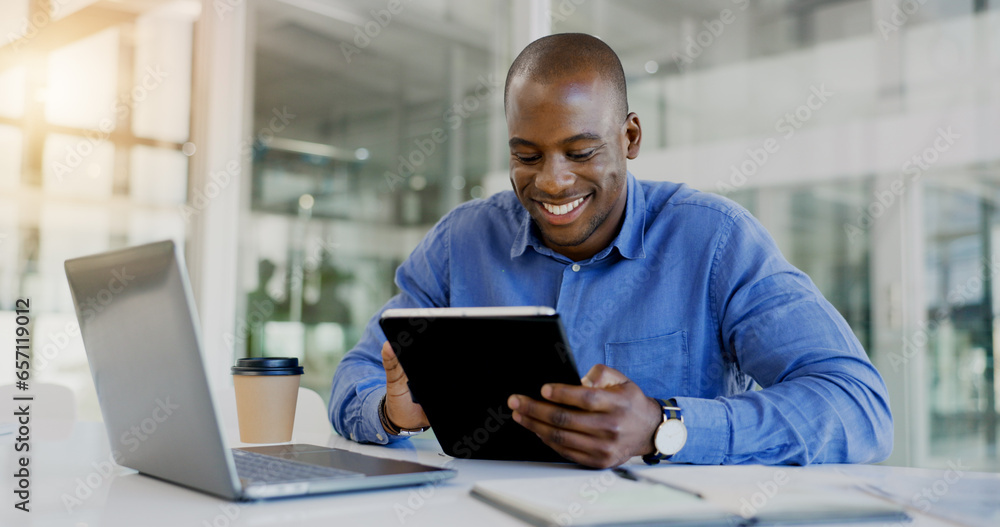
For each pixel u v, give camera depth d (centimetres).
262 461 82
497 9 298
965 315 216
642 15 254
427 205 307
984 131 212
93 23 303
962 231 215
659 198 135
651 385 125
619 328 127
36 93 290
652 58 250
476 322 80
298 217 322
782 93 231
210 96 324
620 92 114
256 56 327
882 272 223
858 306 226
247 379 110
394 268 309
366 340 138
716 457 88
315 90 323
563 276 130
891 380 224
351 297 314
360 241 314
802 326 106
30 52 290
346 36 320
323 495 70
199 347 63
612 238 128
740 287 119
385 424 110
